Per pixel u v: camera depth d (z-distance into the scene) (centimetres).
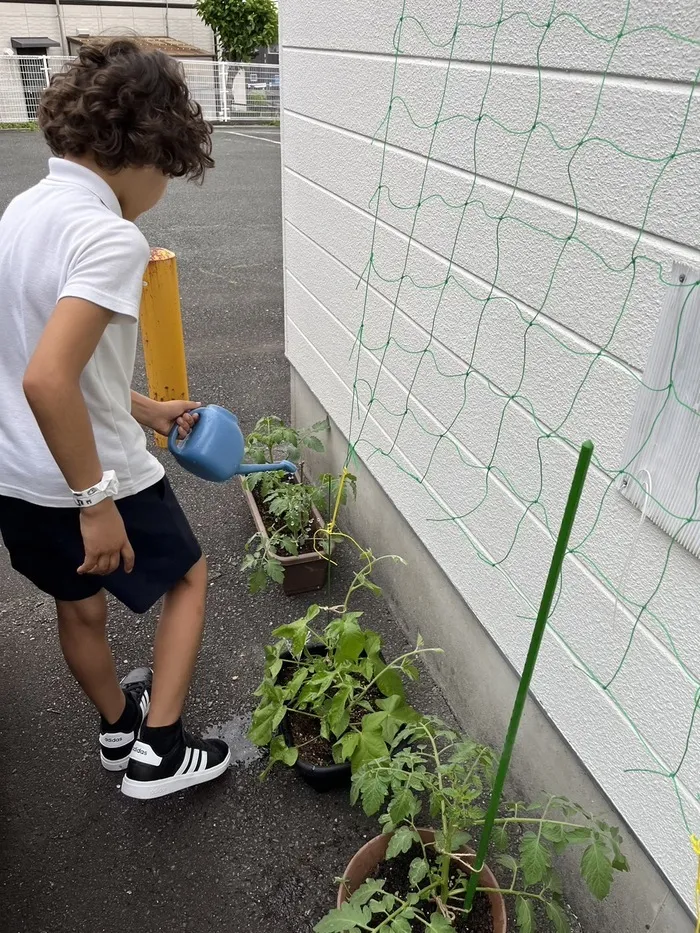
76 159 142
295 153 284
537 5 136
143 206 156
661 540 126
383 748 167
